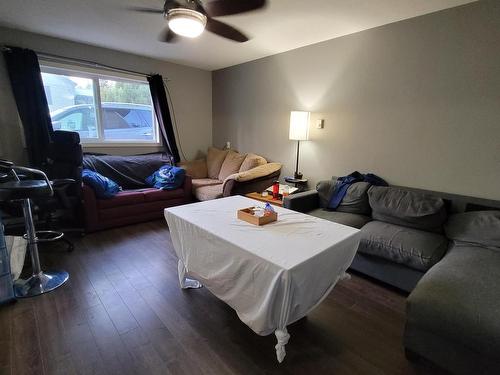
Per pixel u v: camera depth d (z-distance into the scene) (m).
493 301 1.25
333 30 2.76
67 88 3.50
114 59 3.68
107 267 2.32
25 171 2.11
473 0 2.06
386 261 2.03
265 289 1.22
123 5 2.35
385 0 2.11
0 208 2.47
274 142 3.86
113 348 1.45
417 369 1.36
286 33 2.86
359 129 2.89
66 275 2.16
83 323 1.64
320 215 2.56
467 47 2.13
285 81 3.59
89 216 2.98
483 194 2.18
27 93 3.04
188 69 4.49
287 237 1.45
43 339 1.50
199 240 1.62
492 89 2.06
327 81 3.12
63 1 2.29
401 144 2.60
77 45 3.37
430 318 1.27
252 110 4.13
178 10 1.76
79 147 2.93
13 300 1.82
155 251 2.64
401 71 2.52
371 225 2.27
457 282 1.39
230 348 1.47
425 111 2.41
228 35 2.62
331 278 1.47
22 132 3.14
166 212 1.92
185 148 4.69
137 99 4.15
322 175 3.32
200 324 1.65
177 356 1.41
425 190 2.46
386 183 2.74
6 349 1.43
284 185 3.47
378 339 1.56
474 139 2.18
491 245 1.80
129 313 1.74
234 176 3.28
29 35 3.04
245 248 1.31
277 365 1.37
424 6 2.19
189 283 2.06
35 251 2.01
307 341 1.53
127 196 3.24
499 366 1.13
